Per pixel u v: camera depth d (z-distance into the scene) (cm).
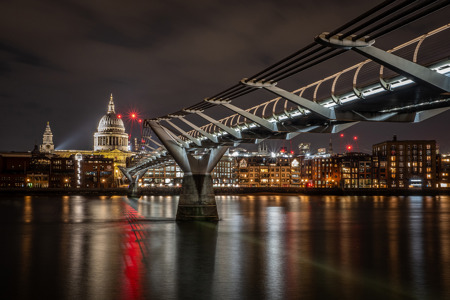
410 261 4041
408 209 11762
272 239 5434
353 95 3722
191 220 6888
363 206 13088
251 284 3162
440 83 2683
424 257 4250
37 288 3069
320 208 12000
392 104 3822
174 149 6725
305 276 3409
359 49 2577
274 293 2936
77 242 5131
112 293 2936
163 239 5331
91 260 4028
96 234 5850
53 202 14188
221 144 6450
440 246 4972
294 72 3319
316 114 4069
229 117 6009
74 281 3247
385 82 3341
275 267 3734
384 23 2241
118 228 6544
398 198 19100
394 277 3400
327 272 3559
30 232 6156
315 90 4097
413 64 2645
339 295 2900
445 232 6412
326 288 3067
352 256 4278
